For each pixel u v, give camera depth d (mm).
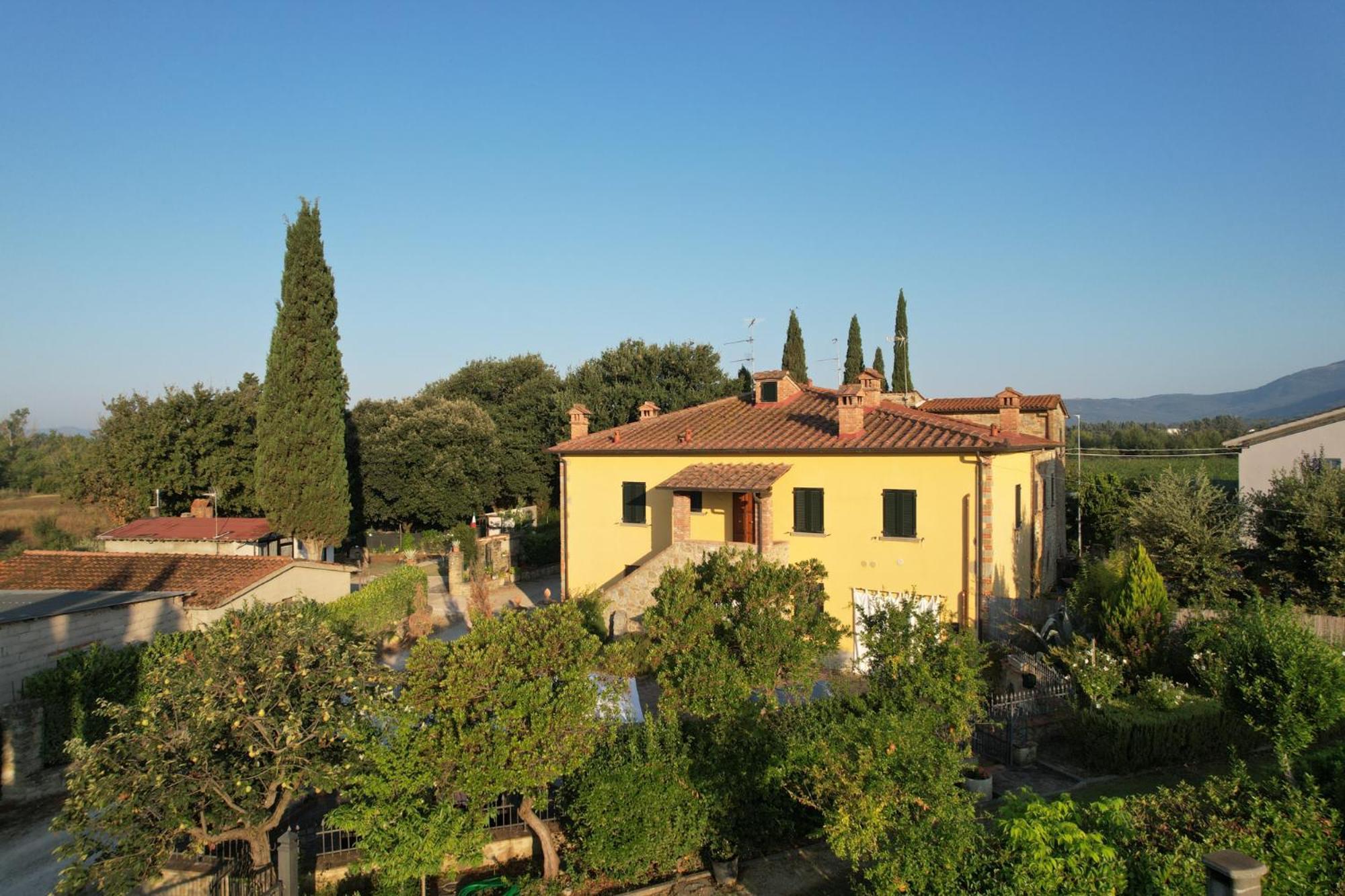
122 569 24781
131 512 42062
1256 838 8898
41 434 90438
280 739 10359
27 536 48281
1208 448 74562
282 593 24953
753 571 15016
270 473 36625
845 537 24203
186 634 19031
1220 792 9938
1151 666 18141
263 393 37281
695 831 11633
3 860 13227
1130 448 81812
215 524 38750
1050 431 33312
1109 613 18953
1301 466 26625
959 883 8547
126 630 20391
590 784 11469
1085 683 16031
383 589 27578
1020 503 26594
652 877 11867
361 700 10695
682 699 12867
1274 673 12258
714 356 58688
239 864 11250
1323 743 15945
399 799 10258
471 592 33438
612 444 29703
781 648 13469
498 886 11484
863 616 15305
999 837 8938
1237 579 21953
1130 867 8688
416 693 10383
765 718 12797
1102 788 14023
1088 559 31062
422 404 54438
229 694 10359
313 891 11516
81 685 16641
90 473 41719
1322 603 20891
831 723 11367
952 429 23359
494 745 10328
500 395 64625
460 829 10391
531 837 12586
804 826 12672
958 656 12891
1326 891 8867
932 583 22688
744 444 26453
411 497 49250
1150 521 23562
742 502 28062
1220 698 14383
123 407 41938
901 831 8758
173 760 9922
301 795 11719
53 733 16188
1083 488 40031
